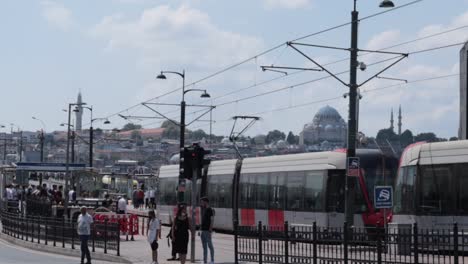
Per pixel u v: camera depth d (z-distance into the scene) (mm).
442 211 31484
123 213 50625
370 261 25203
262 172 47125
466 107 48406
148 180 89500
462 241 23281
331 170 40219
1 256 37938
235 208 50969
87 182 70188
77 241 39750
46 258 36875
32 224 45875
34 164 68562
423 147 32750
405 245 24203
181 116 63875
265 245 29391
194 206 31578
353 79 34500
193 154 31391
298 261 27844
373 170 39562
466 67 48469
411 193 32906
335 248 26438
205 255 29750
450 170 31422
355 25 34375
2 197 65688
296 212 42625
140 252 37344
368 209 38969
